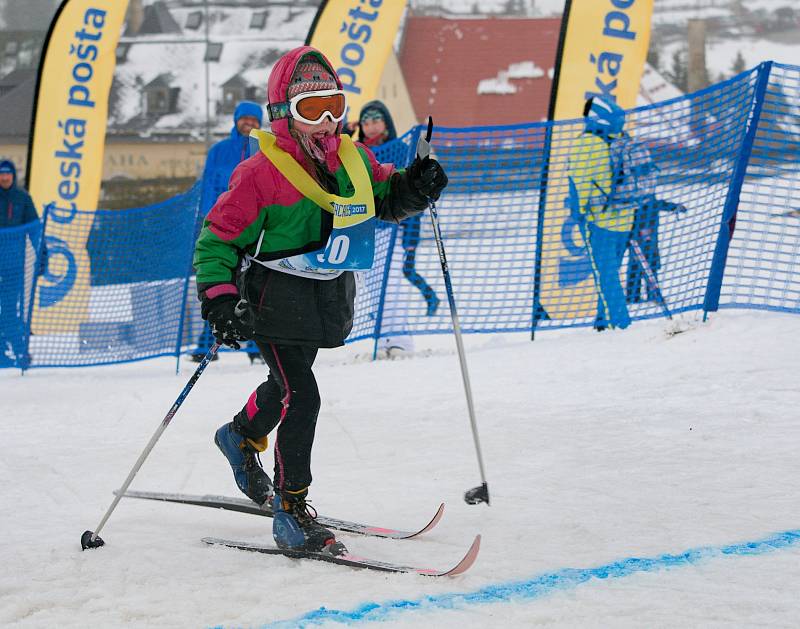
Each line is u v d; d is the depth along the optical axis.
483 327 21.22
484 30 142.38
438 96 137.88
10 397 20.23
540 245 20.95
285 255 8.35
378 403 15.61
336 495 10.43
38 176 31.86
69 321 25.62
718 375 15.26
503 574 7.59
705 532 8.36
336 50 29.77
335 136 8.58
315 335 8.51
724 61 197.12
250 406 9.35
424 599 7.14
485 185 21.03
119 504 10.70
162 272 23.84
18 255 25.53
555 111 24.12
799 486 9.62
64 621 7.09
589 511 9.23
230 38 131.88
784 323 18.36
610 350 18.17
